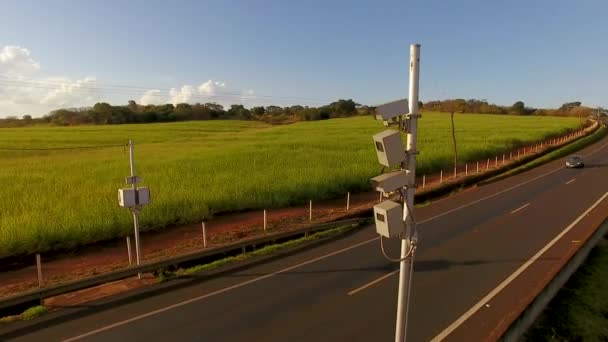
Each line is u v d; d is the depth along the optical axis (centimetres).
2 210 1831
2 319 955
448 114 12125
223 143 5097
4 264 1380
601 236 1546
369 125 7688
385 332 872
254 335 868
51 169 3017
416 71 484
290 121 12325
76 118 10956
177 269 1365
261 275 1245
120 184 2386
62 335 880
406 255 522
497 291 1080
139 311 996
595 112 13400
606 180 3052
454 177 3188
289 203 2292
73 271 1316
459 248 1469
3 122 11362
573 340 878
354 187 2684
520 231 1691
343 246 1555
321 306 1010
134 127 8075
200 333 881
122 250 1528
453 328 885
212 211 1983
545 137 6116
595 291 1106
